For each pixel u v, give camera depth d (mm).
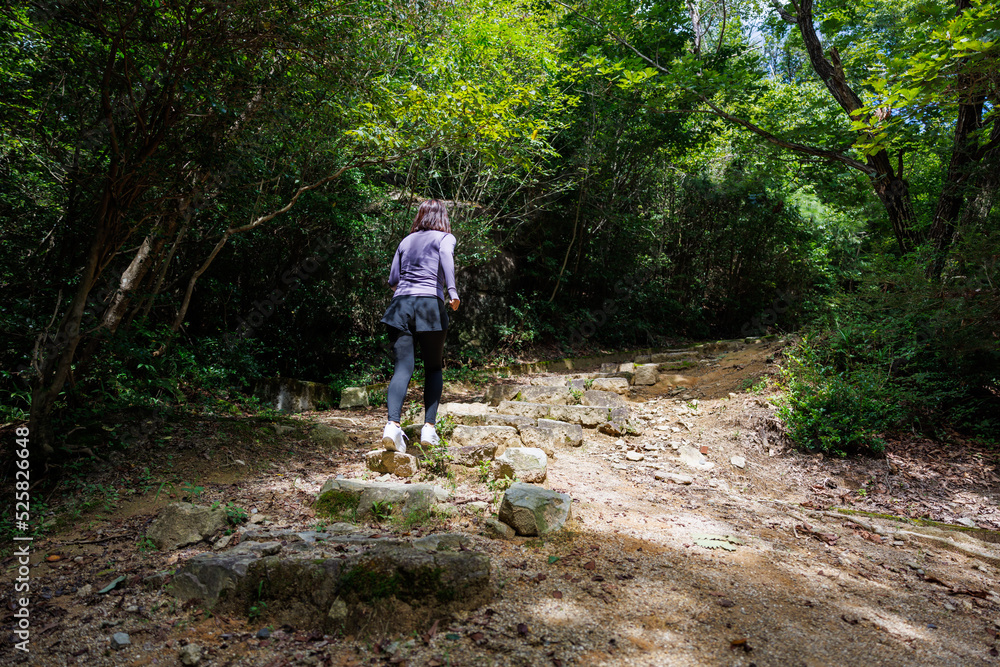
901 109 6480
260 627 2242
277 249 7734
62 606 2373
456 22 7180
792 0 8391
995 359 5828
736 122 8984
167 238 4645
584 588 2500
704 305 15016
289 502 3406
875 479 4840
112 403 4305
